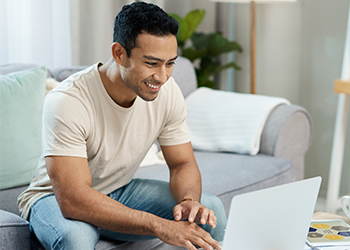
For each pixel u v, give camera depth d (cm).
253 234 79
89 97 104
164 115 117
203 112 204
